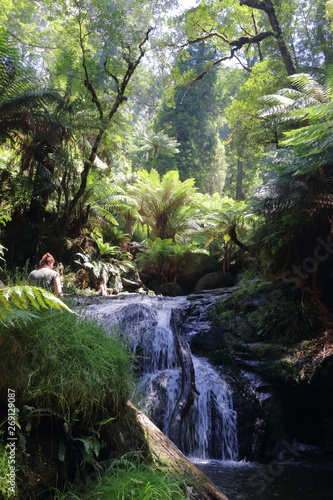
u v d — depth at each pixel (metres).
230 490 4.78
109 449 2.92
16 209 11.54
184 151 32.97
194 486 2.89
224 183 35.22
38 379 2.72
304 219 8.20
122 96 13.07
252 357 7.62
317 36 20.14
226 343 7.96
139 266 14.80
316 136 6.71
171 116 33.94
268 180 8.98
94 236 14.30
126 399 3.13
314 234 8.27
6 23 19.09
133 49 13.35
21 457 2.49
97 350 3.07
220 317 8.52
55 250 12.09
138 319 8.05
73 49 13.84
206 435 6.66
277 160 8.10
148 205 17.28
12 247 11.27
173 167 30.70
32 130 10.72
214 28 17.83
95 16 12.88
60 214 12.61
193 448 6.57
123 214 17.38
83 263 12.22
